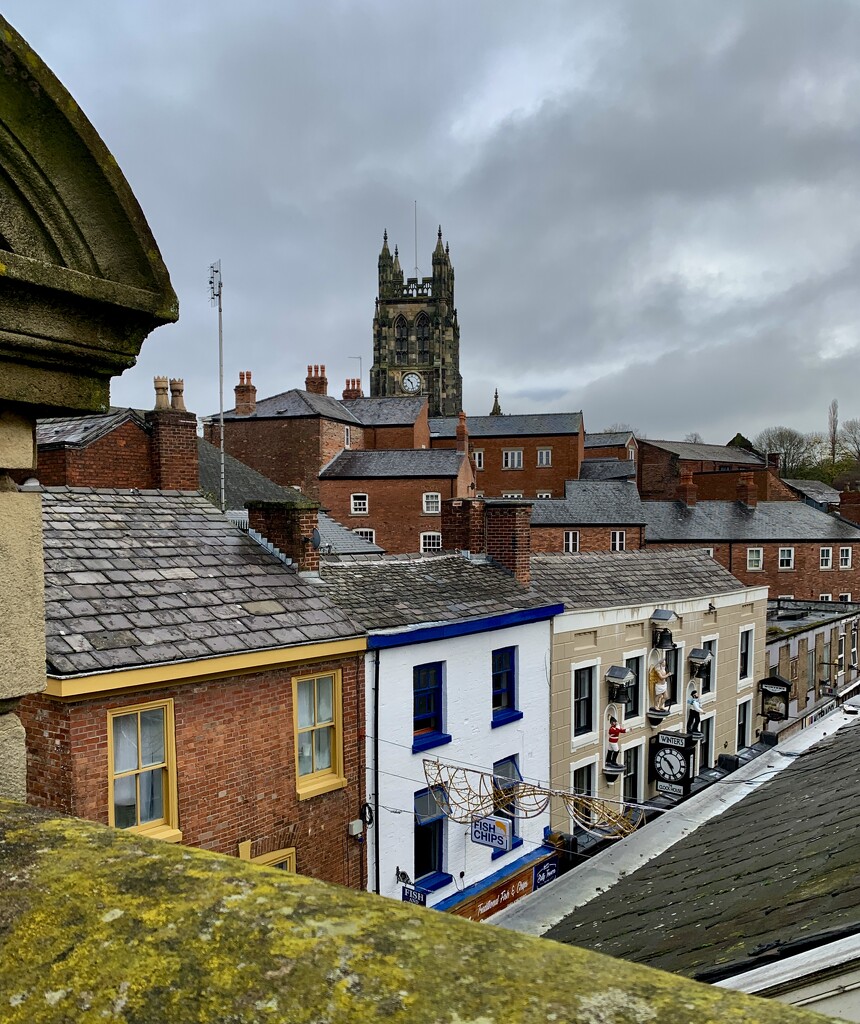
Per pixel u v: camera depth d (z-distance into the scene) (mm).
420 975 1412
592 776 18188
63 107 2420
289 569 13039
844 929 3270
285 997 1391
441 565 16844
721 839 7523
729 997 1348
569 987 1375
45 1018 1458
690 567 23844
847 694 29234
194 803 10078
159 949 1543
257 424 48562
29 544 2688
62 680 8586
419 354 82312
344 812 12133
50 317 2514
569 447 61719
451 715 14250
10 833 2059
